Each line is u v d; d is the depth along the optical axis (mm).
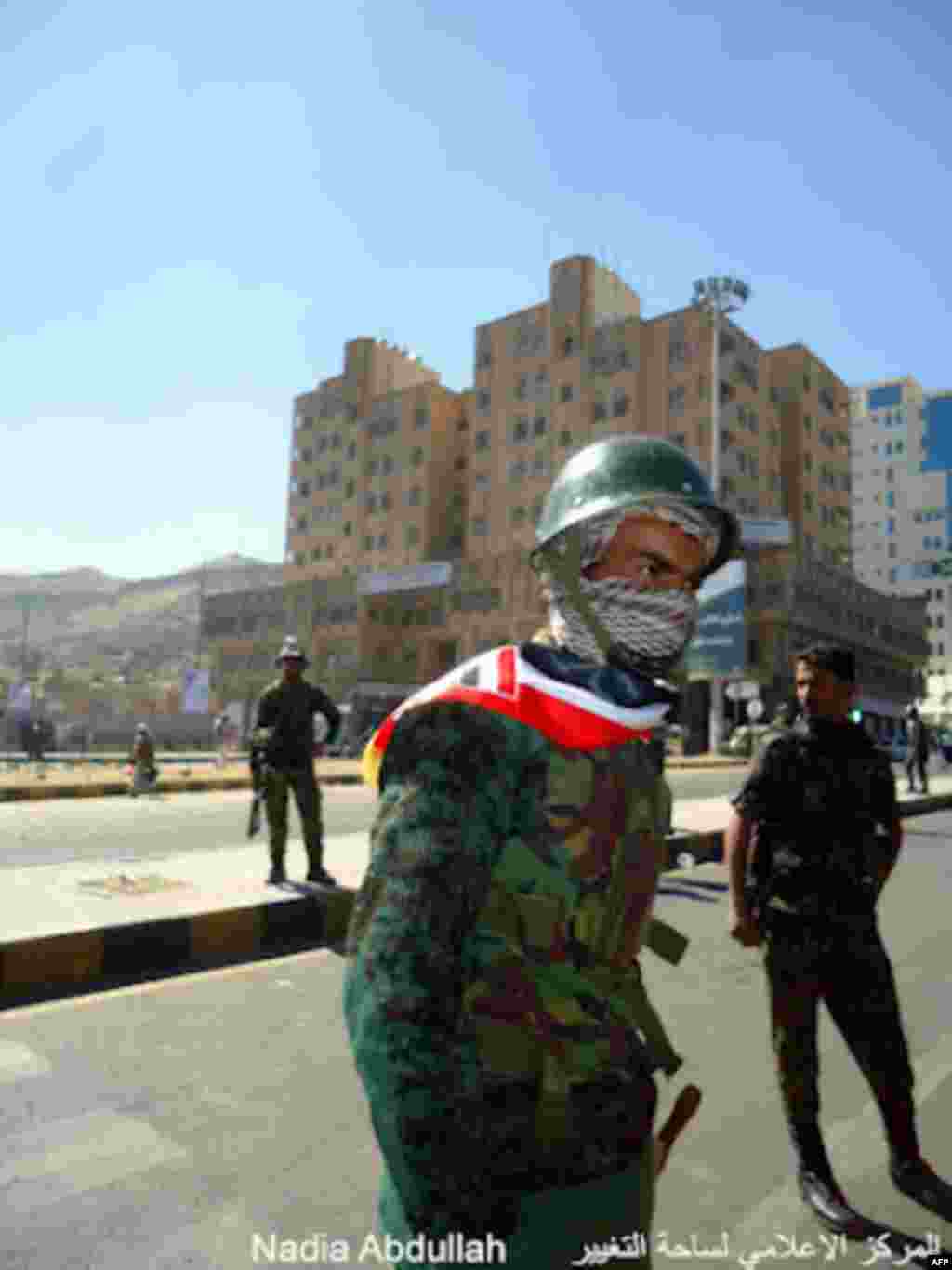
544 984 860
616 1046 898
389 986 787
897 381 105562
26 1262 2268
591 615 996
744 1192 2684
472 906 824
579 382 62062
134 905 5824
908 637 65812
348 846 9289
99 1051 3771
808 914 2537
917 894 7930
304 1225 2455
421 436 72125
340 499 77375
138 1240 2373
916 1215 2535
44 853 9227
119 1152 2865
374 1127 811
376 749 927
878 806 2645
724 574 29812
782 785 2621
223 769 28266
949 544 98750
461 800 840
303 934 6043
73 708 104688
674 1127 1037
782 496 65688
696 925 6422
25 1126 3035
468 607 61094
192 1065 3617
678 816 12352
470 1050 814
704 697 49406
